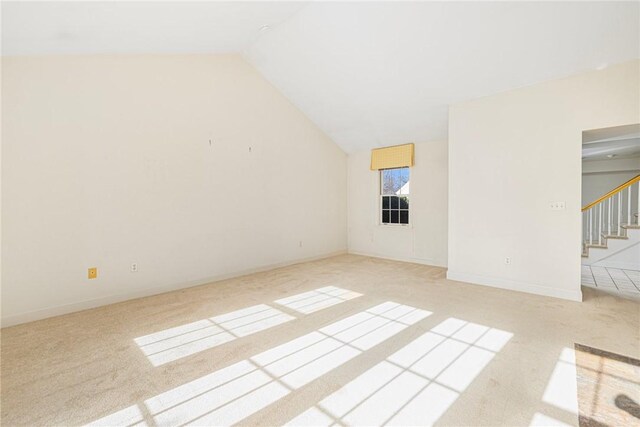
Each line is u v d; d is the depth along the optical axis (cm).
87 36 285
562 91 344
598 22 278
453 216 439
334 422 160
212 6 285
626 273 470
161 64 388
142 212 375
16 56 291
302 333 268
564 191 347
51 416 167
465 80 387
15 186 293
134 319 304
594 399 175
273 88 521
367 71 424
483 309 320
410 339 254
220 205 452
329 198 638
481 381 194
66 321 300
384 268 527
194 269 424
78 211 329
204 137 432
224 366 217
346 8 334
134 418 166
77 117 326
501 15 296
